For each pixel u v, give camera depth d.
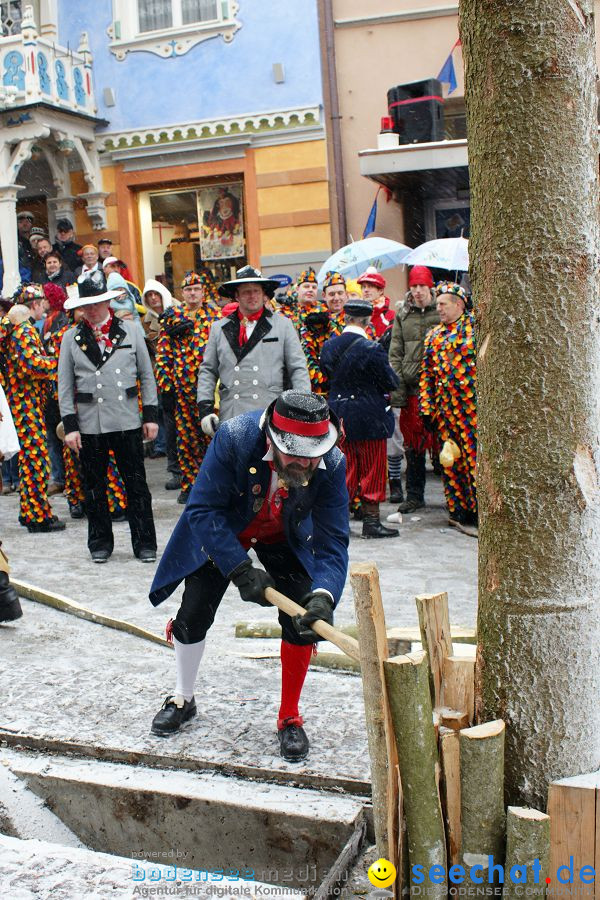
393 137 11.27
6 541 7.28
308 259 13.14
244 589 3.02
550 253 2.35
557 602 2.43
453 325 7.03
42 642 4.60
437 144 11.00
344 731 3.43
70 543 7.12
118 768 3.27
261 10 12.93
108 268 10.95
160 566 3.42
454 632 4.23
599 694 2.48
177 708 3.48
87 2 13.55
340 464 3.11
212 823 3.03
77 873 2.64
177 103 13.38
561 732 2.45
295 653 3.25
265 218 13.24
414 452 7.99
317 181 13.00
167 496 9.00
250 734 3.43
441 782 2.48
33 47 12.27
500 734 2.36
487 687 2.53
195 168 13.44
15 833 3.12
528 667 2.45
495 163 2.37
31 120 12.41
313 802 2.99
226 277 13.66
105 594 5.54
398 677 2.34
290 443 2.88
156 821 3.10
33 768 3.28
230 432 3.09
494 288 2.42
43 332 9.16
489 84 2.36
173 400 9.20
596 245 2.40
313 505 3.15
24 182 14.07
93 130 13.70
